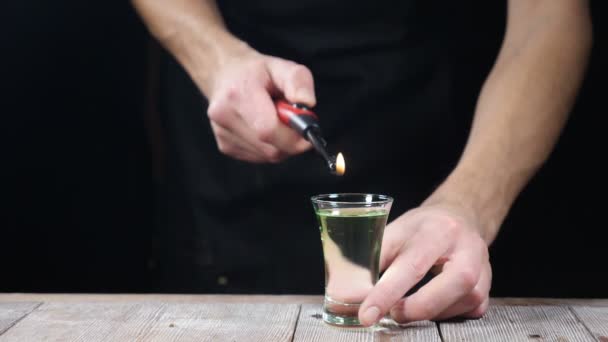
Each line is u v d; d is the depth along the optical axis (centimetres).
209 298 94
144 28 155
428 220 88
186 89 119
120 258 163
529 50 101
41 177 155
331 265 86
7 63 147
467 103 116
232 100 98
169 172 127
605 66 132
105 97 157
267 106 97
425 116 113
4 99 148
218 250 119
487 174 95
